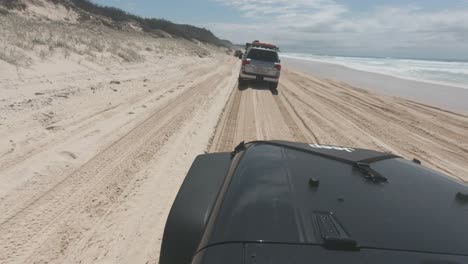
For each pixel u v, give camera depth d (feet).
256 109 35.06
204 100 36.27
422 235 4.84
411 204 5.71
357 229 4.84
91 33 88.22
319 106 40.32
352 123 32.07
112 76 43.27
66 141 19.03
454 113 41.96
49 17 119.14
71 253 10.08
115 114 26.32
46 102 25.89
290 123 29.86
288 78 74.59
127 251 10.46
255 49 54.70
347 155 8.05
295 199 5.58
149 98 34.09
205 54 147.02
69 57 44.32
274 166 6.97
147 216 12.52
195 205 6.60
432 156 23.71
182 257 6.03
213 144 22.00
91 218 12.00
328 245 4.48
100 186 14.43
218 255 4.51
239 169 7.04
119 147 19.36
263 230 4.83
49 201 12.75
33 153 16.76
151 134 22.43
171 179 15.96
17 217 11.49
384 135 28.40
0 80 27.96
